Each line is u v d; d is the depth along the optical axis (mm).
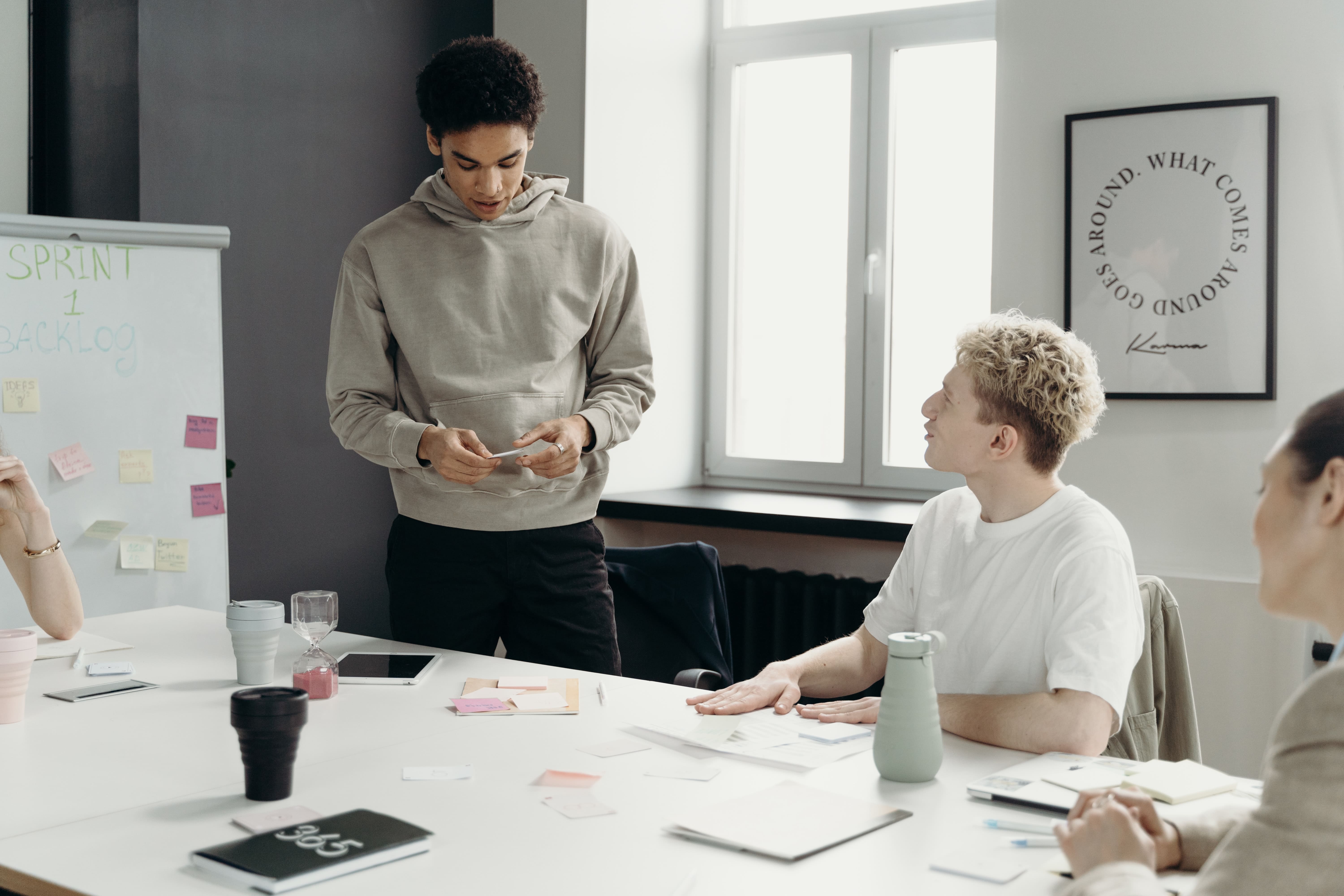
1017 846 1074
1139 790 1142
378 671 1736
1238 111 2543
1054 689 1407
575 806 1182
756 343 3748
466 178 2002
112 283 2479
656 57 3557
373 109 3264
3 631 1736
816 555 3266
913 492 3451
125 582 2514
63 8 2787
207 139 2828
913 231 3453
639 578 2627
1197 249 2600
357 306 2096
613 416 2113
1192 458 2635
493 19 3551
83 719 1483
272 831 1065
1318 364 2525
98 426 2467
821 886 987
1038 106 2764
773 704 1601
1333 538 824
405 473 2133
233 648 1770
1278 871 741
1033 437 1555
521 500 2105
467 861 1037
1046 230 2773
